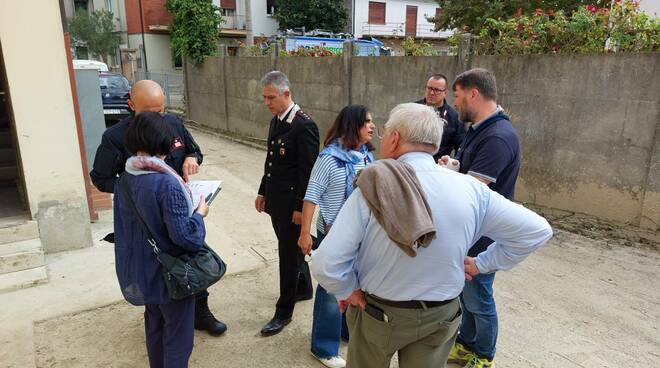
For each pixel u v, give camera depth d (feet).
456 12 55.26
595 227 15.92
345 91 26.45
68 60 14.96
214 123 41.27
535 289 11.94
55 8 12.35
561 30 16.88
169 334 7.43
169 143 6.81
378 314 5.48
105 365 8.89
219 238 15.30
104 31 90.07
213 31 43.32
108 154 8.28
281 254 9.78
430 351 5.77
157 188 6.58
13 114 12.46
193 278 6.89
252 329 10.19
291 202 9.43
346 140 8.13
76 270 12.67
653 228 15.19
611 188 16.06
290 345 9.64
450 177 5.21
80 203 13.76
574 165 16.93
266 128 33.86
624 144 15.48
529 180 18.38
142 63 86.84
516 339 9.82
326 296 8.61
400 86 23.24
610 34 15.87
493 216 5.39
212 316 10.03
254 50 36.19
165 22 85.71
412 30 104.53
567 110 16.80
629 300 11.39
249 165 27.43
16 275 11.93
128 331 10.02
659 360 9.14
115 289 11.74
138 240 6.83
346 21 95.40
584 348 9.52
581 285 12.13
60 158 13.25
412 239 4.66
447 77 20.79
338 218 5.27
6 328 10.01
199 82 42.65
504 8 49.24
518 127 18.35
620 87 15.28
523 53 17.89
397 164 5.06
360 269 5.44
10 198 15.58
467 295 8.02
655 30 14.90
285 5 92.84
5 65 12.07
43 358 9.05
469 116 7.72
